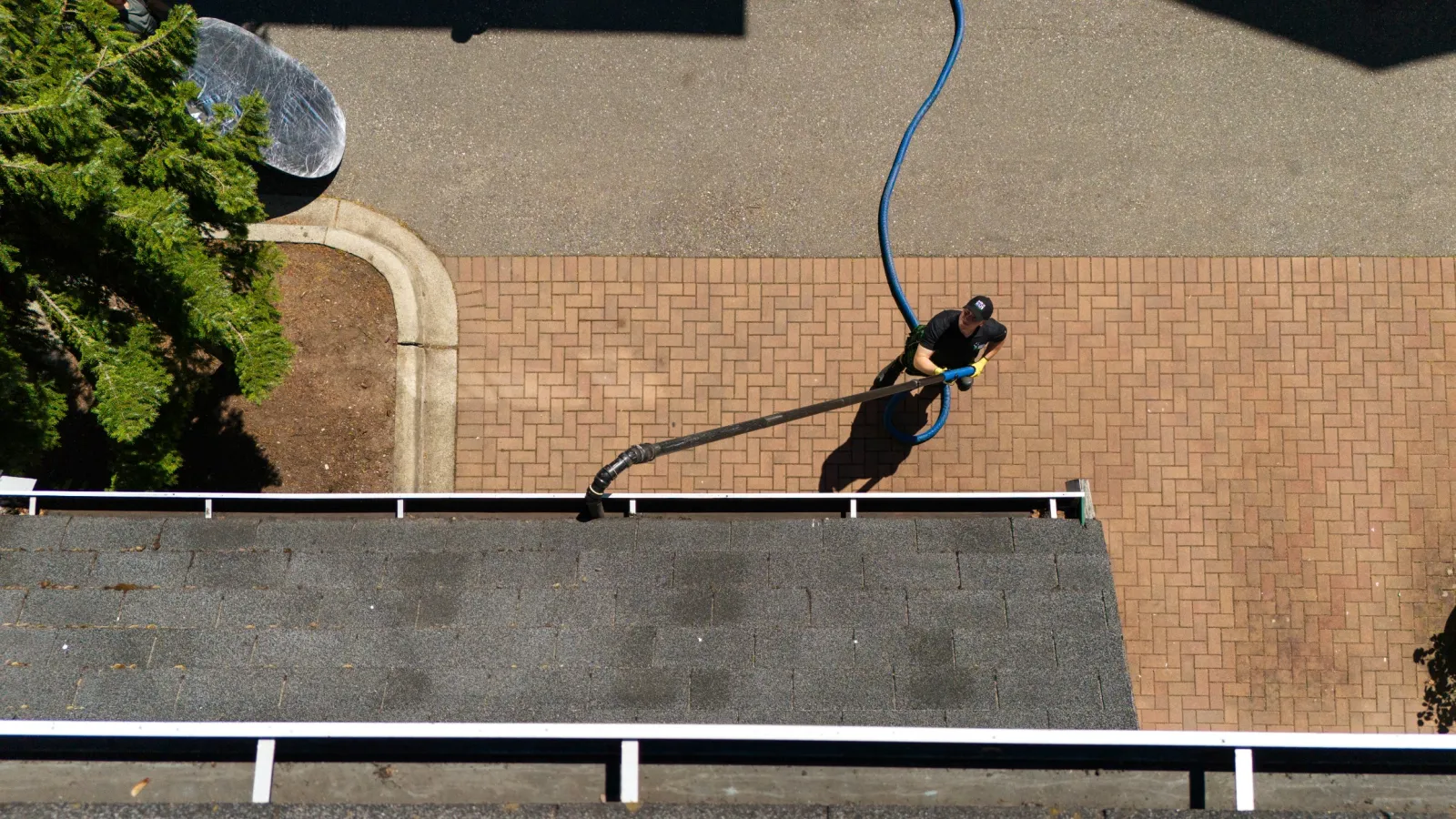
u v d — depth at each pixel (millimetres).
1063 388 8531
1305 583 8352
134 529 5656
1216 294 8602
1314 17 8898
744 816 3188
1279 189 8734
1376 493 8398
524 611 5320
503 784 3850
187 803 3531
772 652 5141
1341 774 3686
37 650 5152
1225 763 3742
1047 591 5371
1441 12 8883
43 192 4887
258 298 6348
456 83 8922
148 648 5176
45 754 3861
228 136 6004
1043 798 3768
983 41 8914
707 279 8664
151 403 5664
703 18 8969
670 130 8859
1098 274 8641
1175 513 8430
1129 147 8797
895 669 5086
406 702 4969
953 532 5629
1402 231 8664
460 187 8805
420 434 8516
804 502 6004
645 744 3836
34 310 6160
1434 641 8250
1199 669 8312
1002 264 8672
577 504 6043
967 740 3701
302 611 5340
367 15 8984
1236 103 8844
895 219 8727
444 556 5562
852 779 3799
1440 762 3646
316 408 8484
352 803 3820
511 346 8602
